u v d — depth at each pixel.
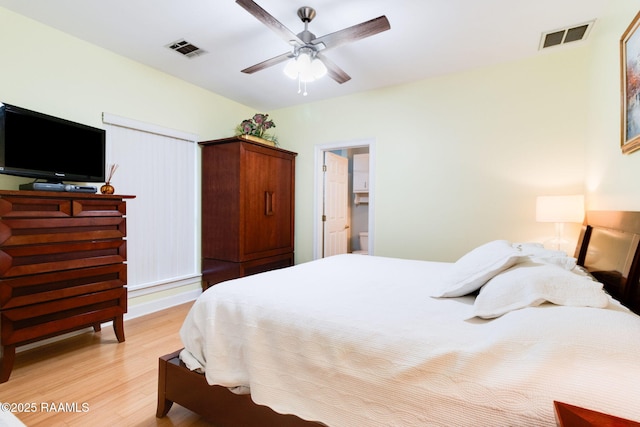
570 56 2.59
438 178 3.16
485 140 2.94
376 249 3.50
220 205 3.41
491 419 0.76
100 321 2.23
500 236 2.88
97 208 2.25
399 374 0.93
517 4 2.02
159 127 3.09
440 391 0.85
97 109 2.62
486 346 0.87
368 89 3.53
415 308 1.29
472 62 2.84
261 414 1.19
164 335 2.49
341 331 1.09
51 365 2.00
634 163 1.55
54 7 2.10
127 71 2.82
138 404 1.60
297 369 1.13
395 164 3.39
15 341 1.81
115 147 2.77
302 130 4.07
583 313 0.89
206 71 3.09
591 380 0.69
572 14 2.12
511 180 2.83
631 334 0.76
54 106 2.37
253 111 4.22
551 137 2.66
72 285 2.08
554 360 0.76
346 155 5.55
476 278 1.35
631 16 1.63
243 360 1.27
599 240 1.83
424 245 3.24
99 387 1.75
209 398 1.34
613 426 0.56
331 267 2.19
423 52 2.65
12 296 1.81
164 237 3.19
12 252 1.81
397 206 3.38
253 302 1.36
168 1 2.03
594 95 2.30
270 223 3.70
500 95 2.86
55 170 2.22
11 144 2.00
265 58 2.80
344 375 1.02
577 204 2.27
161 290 3.15
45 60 2.32
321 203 4.07
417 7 2.05
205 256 3.55
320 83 3.36
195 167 3.50
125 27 2.34
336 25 2.28
